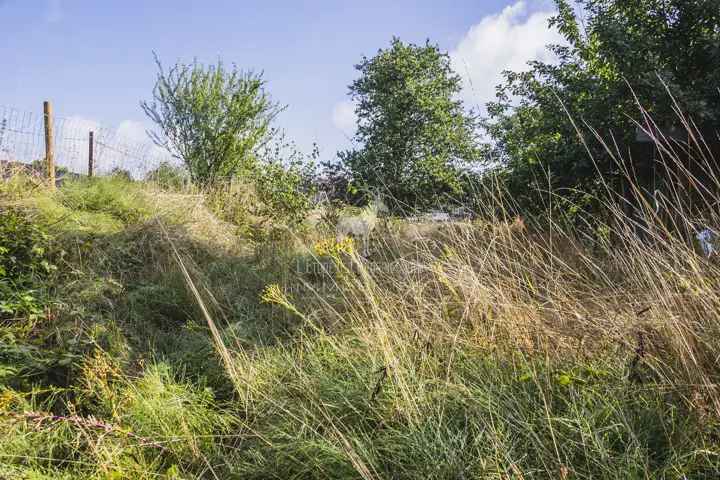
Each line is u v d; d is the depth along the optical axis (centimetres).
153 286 541
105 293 508
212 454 284
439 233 572
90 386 322
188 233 721
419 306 382
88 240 615
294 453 267
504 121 886
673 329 276
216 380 371
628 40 773
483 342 331
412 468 239
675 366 275
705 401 245
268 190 1094
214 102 1281
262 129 1327
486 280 390
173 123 1297
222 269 629
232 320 496
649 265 346
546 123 827
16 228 552
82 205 771
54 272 521
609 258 439
